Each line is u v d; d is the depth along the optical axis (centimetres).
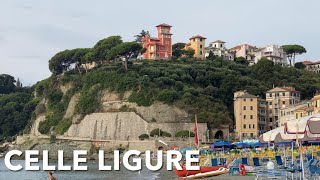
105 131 19550
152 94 19288
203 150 10519
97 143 18825
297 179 4556
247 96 18588
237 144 8319
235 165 6794
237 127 18575
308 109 15538
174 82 19962
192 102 18950
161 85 19750
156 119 18688
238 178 6003
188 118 18575
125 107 19475
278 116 19062
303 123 3128
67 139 19912
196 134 10406
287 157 6725
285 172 4769
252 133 18388
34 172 11919
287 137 3703
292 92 19600
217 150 9325
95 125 19950
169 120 18550
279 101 19438
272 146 8919
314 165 4316
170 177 8112
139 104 19188
